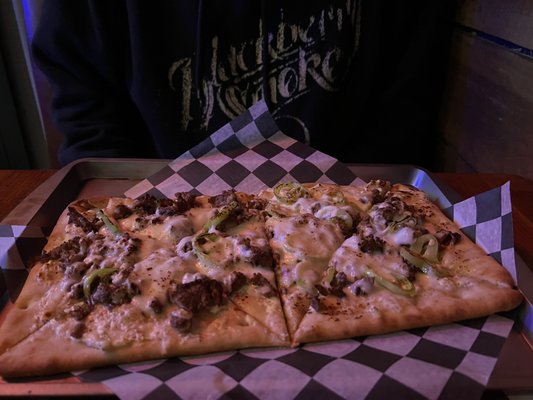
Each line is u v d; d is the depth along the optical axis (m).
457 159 0.53
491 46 0.45
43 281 0.28
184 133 0.51
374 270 0.28
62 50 0.49
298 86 0.51
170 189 0.38
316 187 0.37
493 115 0.45
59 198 0.36
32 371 0.23
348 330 0.25
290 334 0.25
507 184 0.31
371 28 0.50
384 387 0.21
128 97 0.53
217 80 0.50
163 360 0.24
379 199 0.36
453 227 0.33
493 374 0.22
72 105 0.50
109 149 0.48
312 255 0.30
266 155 0.40
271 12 0.48
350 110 0.53
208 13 0.47
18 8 0.58
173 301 0.26
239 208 0.33
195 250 0.29
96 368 0.24
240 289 0.28
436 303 0.27
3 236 0.31
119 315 0.25
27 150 0.71
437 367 0.22
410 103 0.54
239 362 0.23
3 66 0.63
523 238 0.33
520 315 0.26
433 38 0.52
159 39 0.48
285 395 0.21
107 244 0.30
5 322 0.26
